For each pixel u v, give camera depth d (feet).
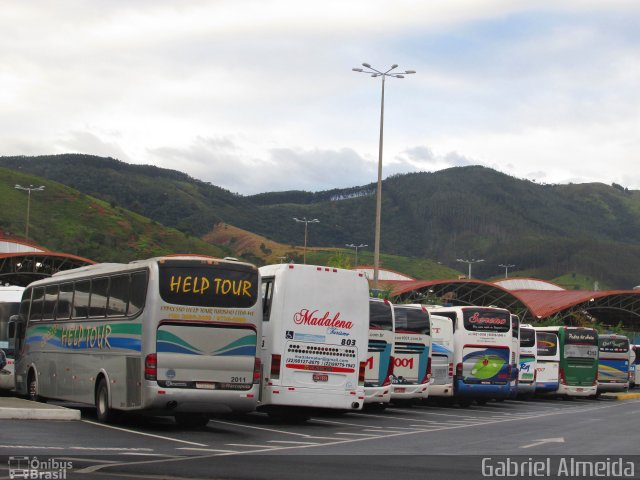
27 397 88.84
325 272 76.59
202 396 63.52
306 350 75.15
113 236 539.29
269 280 76.74
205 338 64.03
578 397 164.14
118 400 66.33
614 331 277.03
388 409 106.01
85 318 74.38
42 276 265.13
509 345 118.42
